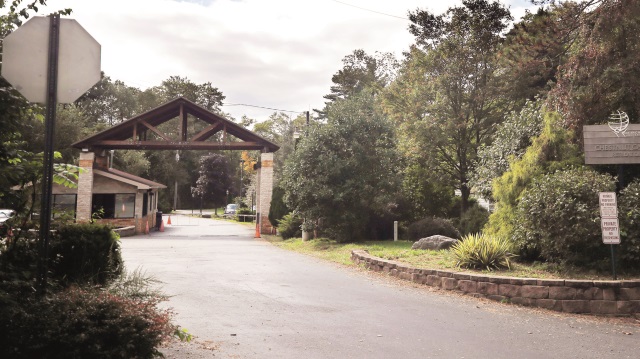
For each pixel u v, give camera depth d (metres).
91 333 4.51
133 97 76.12
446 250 14.60
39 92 4.88
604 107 13.63
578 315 9.04
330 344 6.54
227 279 11.79
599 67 13.69
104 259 8.14
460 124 28.86
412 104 30.97
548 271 11.16
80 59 4.98
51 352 4.52
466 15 23.03
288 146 68.31
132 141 30.69
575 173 11.68
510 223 13.27
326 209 21.52
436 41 29.78
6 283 5.02
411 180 27.27
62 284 7.06
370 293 10.34
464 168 29.98
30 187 6.11
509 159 15.37
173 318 7.70
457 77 29.28
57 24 4.94
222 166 90.75
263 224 31.42
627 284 9.16
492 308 9.23
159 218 37.34
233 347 6.29
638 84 13.41
